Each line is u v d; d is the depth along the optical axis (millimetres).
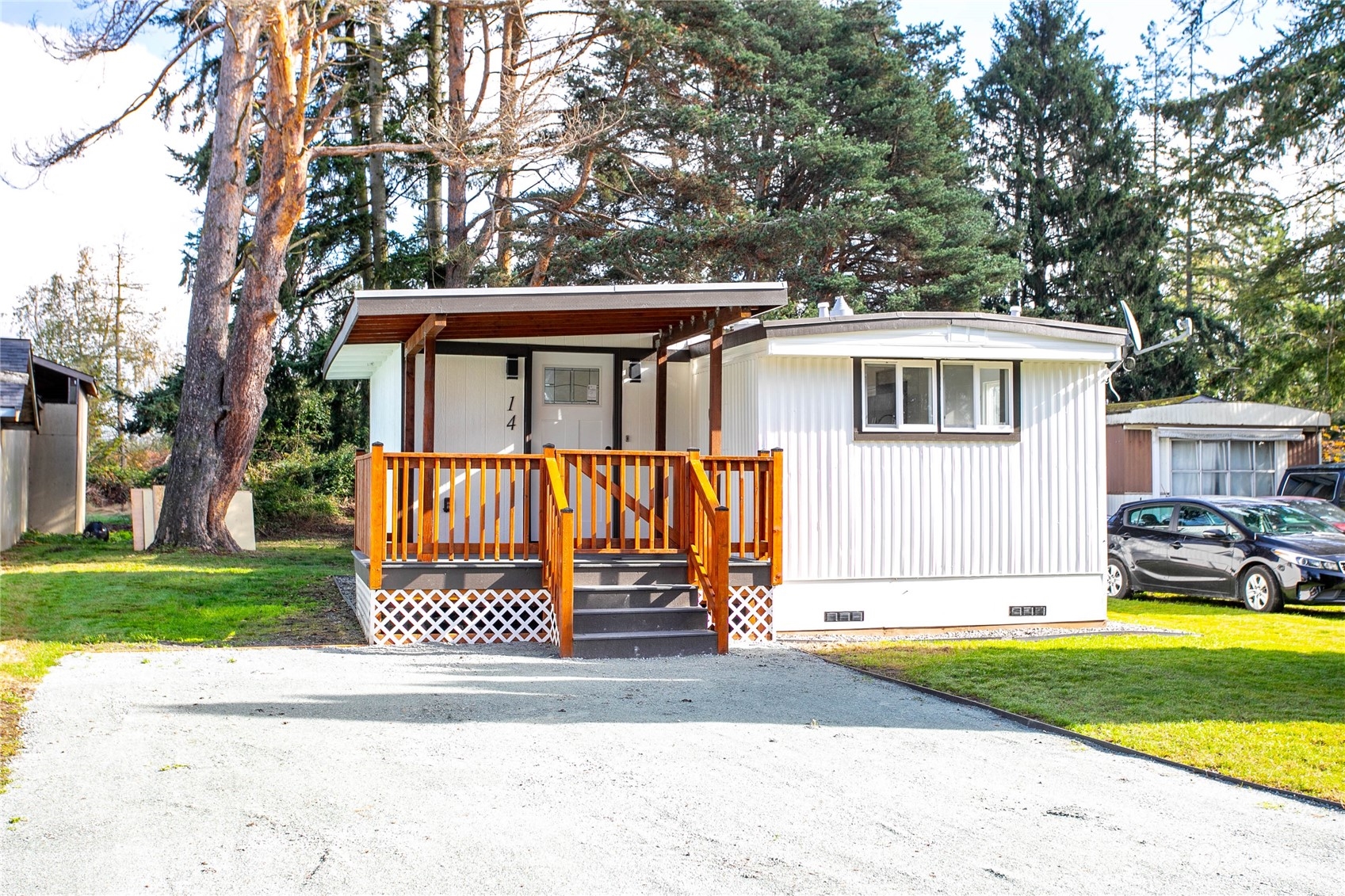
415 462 10570
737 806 5523
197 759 6234
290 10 18188
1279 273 23797
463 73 26656
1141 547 16250
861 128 32125
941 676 8945
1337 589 13672
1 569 16219
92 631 10836
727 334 12133
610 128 24719
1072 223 41094
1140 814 5520
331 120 20953
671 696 8164
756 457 11141
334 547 23188
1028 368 12477
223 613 12219
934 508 12070
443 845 4895
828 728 7242
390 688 8281
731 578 10961
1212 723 7348
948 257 30672
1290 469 19828
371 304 10164
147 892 4332
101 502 35906
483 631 10516
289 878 4492
